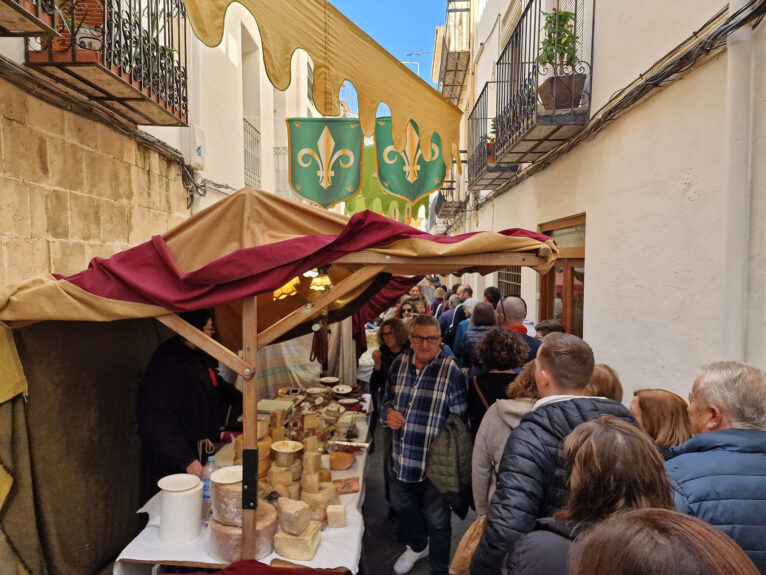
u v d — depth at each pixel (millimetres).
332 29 2908
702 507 1365
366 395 4109
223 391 3229
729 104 2475
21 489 2061
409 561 3008
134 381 2850
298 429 2881
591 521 1065
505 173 7656
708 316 2791
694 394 1665
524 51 6570
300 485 2297
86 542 2404
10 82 2646
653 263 3453
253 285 1895
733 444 1455
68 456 2316
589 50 4711
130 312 1934
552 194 5926
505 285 9531
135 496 2814
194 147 5387
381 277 3316
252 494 1924
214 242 2016
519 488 1487
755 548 1311
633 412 2037
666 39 3279
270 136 9430
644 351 3586
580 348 1694
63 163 3162
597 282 4512
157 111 3646
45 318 1929
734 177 2469
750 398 1509
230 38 6844
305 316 1976
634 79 3756
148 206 4477
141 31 3338
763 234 2361
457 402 2803
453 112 3592
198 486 2129
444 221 21688
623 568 633
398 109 3293
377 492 4172
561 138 5199
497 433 2195
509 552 1405
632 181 3791
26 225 2789
